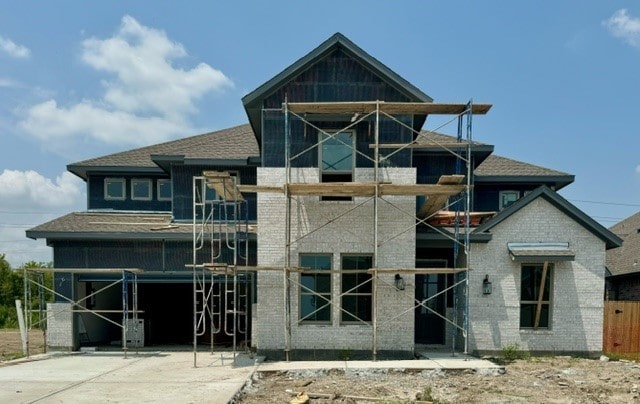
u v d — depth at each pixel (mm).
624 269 22297
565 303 13023
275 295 12391
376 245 11742
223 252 14125
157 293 18875
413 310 12312
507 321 12961
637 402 8352
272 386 9430
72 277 13938
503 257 13125
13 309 31594
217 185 12148
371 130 12734
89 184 17156
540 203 13188
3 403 7926
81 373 10516
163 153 16406
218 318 14648
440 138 17062
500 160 18734
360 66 12766
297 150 12609
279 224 12516
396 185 11438
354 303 12500
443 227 14188
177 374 10312
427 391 8555
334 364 10867
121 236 13773
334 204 12500
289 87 12727
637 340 14461
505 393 8867
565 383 9672
